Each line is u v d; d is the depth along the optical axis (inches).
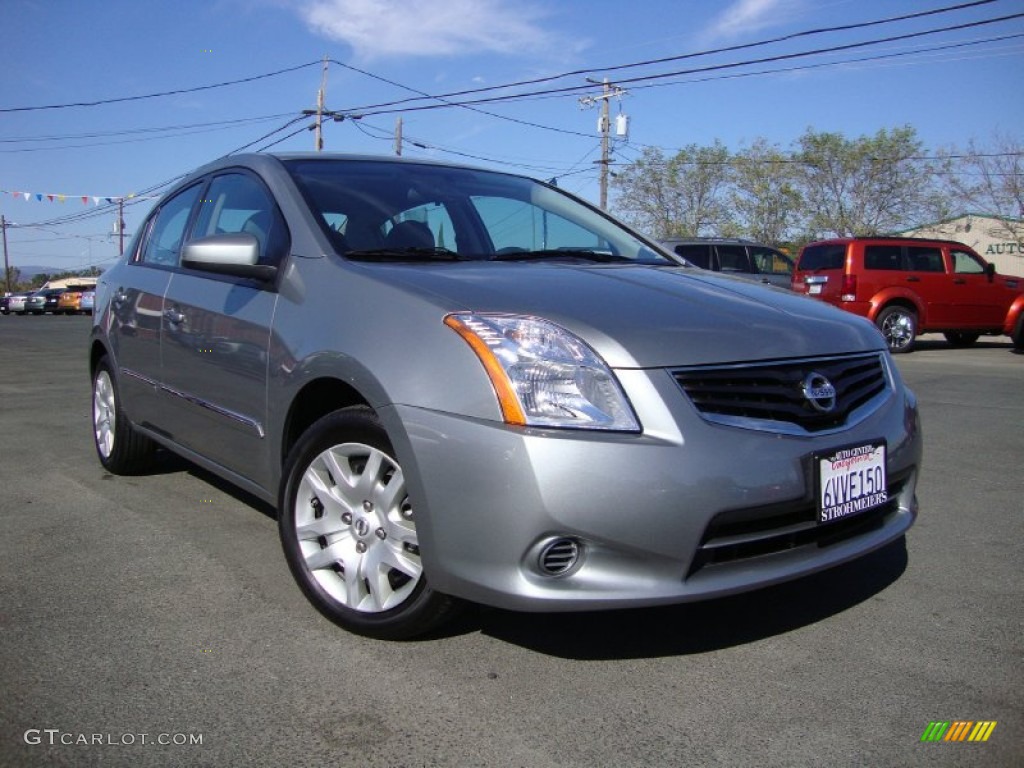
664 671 101.3
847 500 103.7
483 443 91.5
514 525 90.1
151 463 190.1
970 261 572.4
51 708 91.7
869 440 106.9
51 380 385.7
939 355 547.2
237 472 137.3
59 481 186.2
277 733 87.6
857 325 119.9
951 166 1332.4
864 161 1406.3
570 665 102.5
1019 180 1226.6
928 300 557.6
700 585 93.4
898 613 118.6
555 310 99.5
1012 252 1295.5
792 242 1485.0
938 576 133.0
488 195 153.2
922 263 560.4
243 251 122.7
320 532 113.1
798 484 97.7
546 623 113.7
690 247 587.8
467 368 94.6
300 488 115.3
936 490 185.8
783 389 101.3
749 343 101.7
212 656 103.7
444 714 91.5
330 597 111.3
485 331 95.8
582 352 94.3
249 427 128.2
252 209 142.9
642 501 90.2
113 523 155.4
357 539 108.6
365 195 137.9
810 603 121.6
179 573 130.6
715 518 92.7
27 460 207.6
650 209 1611.7
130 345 172.1
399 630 104.1
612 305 103.0
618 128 1246.9
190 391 146.8
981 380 385.7
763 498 94.9
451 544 94.2
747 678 99.9
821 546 104.0
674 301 108.3
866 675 100.8
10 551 140.2
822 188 1451.8
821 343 108.5
